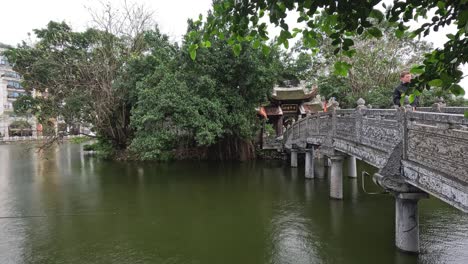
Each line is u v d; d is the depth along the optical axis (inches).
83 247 413.1
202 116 906.7
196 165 1053.2
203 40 167.2
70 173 933.8
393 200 595.2
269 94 1058.1
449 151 253.3
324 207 559.8
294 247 397.7
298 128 864.9
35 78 1128.2
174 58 997.8
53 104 1103.6
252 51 916.0
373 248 382.0
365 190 678.5
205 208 574.6
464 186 231.9
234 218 516.4
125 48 1191.6
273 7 130.5
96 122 1135.0
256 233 449.7
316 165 1026.1
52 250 406.0
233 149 1140.5
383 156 374.0
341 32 139.3
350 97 989.8
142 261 371.2
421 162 296.4
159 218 523.5
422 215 494.9
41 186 763.4
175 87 901.8
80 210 571.2
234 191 697.6
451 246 378.3
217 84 963.3
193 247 406.9
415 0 122.6
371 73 1047.6
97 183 793.6
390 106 903.1
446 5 119.1
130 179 839.7
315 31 165.6
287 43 155.0
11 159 1264.8
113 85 1069.8
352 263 346.9
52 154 1416.1
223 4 154.5
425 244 385.1
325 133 630.5
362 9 125.0
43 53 1115.9
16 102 1192.8
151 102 908.6
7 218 530.9
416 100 403.2
